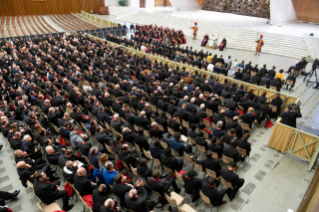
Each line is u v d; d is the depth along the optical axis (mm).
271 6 24953
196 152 8211
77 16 36750
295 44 20672
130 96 10289
